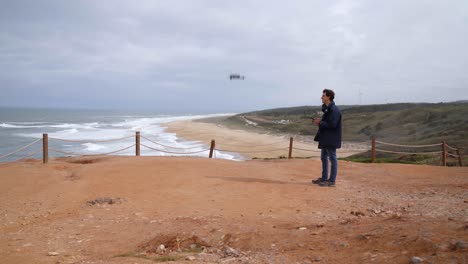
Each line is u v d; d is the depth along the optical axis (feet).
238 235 15.96
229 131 183.62
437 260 10.09
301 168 38.22
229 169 36.32
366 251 12.12
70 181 30.73
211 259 13.64
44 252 15.46
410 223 14.21
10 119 325.42
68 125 236.22
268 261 12.70
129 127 212.43
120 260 13.79
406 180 32.01
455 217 17.75
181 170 34.99
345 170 37.81
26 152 110.32
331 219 18.83
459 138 83.92
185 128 199.21
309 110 385.09
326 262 11.89
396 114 149.79
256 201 23.61
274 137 154.61
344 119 183.11
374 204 22.70
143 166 36.91
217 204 23.03
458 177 32.91
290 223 17.75
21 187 28.81
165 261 13.56
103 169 35.19
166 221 19.51
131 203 24.00
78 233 18.26
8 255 15.12
